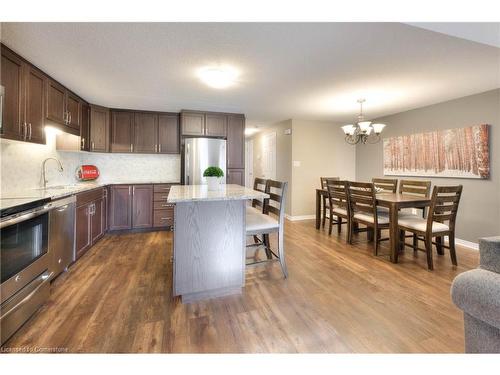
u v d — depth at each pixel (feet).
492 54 7.30
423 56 7.44
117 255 9.88
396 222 9.16
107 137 13.38
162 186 13.71
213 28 5.98
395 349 4.73
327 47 6.91
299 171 17.19
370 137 17.15
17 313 5.11
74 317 5.70
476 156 10.95
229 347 4.78
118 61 7.81
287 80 9.46
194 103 12.76
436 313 5.95
